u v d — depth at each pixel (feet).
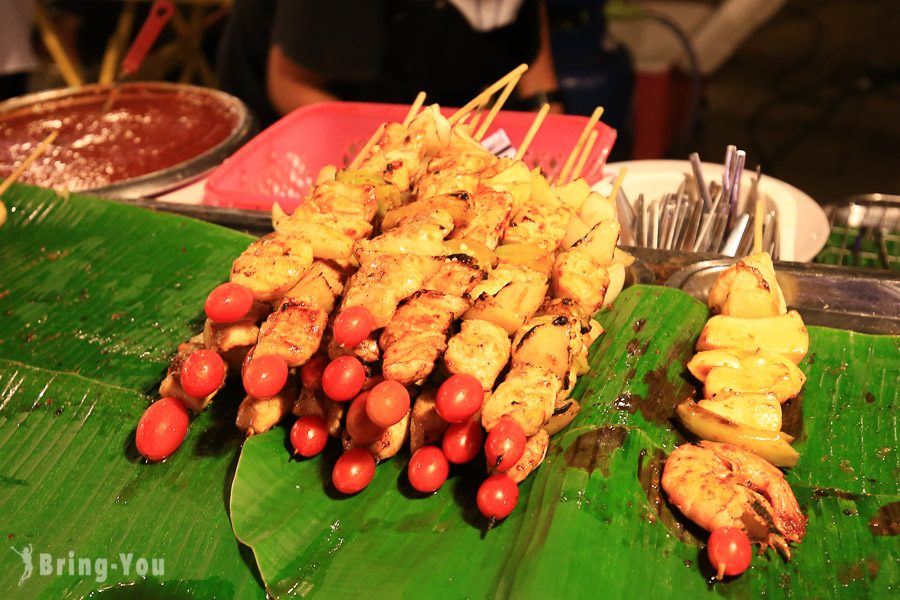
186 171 2.90
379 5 3.36
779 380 1.59
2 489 1.66
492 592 1.33
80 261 2.27
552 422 1.54
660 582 1.34
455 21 3.46
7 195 2.47
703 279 2.00
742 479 1.46
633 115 4.97
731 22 6.48
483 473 1.56
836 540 1.42
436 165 1.84
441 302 1.49
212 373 1.53
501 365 1.48
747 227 2.44
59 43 5.53
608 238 1.77
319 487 1.57
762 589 1.35
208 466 1.67
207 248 2.27
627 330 1.78
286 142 3.00
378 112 2.98
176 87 3.64
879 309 1.86
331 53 3.40
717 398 1.58
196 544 1.51
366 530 1.48
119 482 1.65
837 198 5.82
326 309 1.58
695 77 5.21
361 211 1.65
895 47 8.07
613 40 4.95
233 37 4.04
